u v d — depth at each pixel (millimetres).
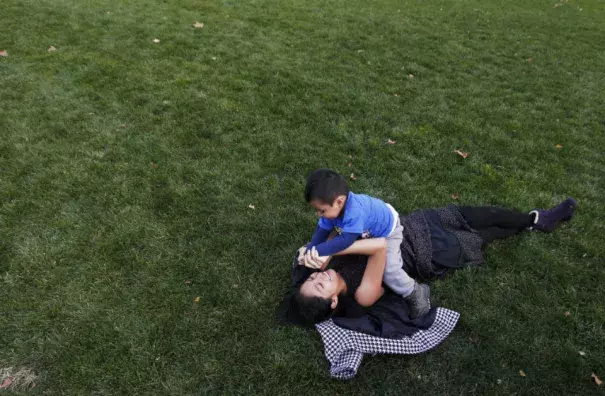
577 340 2693
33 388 2326
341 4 9633
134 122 4621
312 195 2453
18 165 3863
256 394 2375
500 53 7684
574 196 4004
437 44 7797
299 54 6699
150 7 8133
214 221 3461
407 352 2494
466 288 3014
